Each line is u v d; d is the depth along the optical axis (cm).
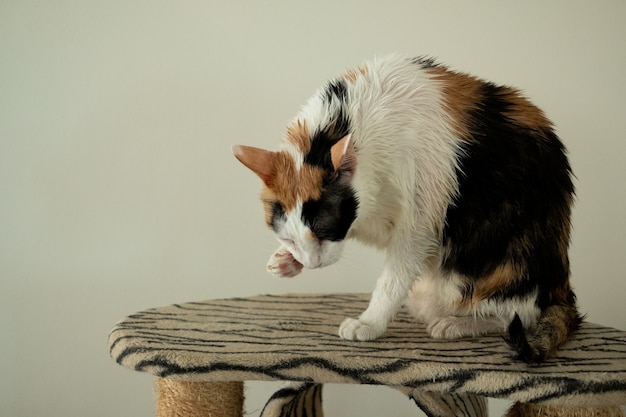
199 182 187
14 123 182
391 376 98
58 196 185
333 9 183
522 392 93
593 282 179
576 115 178
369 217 116
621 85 176
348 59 184
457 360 102
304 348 106
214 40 184
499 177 116
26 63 182
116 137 185
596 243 179
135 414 194
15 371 189
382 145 113
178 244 189
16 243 185
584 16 176
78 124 184
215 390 117
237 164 187
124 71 184
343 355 102
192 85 185
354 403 197
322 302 151
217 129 186
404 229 115
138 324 124
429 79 121
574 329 123
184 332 118
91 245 187
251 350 105
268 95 185
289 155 112
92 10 182
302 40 184
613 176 177
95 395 193
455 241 118
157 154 186
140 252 188
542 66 179
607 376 94
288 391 126
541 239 120
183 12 183
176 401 115
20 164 183
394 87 119
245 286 191
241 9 183
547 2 177
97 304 189
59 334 189
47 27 182
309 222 107
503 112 121
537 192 119
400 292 117
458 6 180
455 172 114
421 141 114
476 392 95
